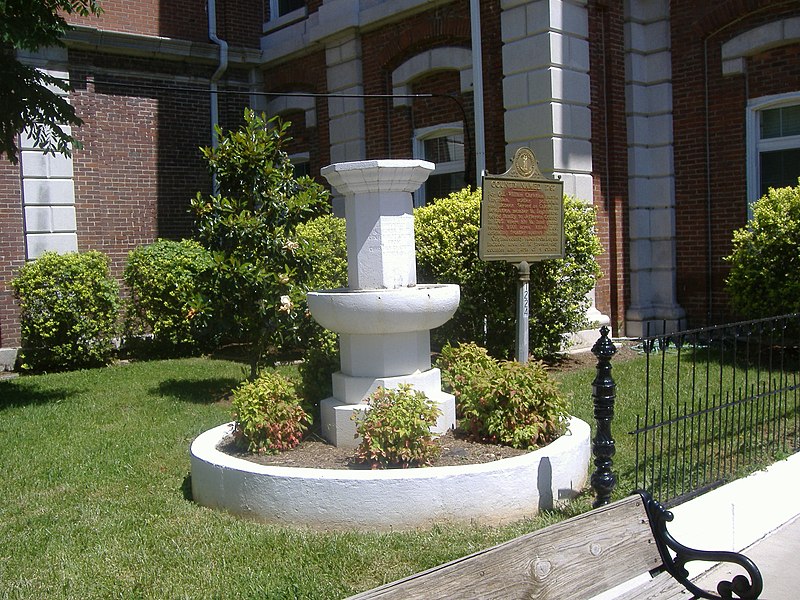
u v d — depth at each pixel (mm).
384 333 5363
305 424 5777
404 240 5617
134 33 13422
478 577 2633
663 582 3275
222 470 4957
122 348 12492
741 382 8086
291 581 3934
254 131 8430
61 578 4098
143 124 13703
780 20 10438
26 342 11531
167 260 12055
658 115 11688
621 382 8398
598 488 4312
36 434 7309
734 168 11125
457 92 12109
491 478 4645
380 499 4559
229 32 14805
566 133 10531
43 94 8695
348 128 13648
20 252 12094
